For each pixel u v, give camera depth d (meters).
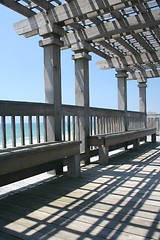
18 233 1.64
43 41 3.40
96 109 4.65
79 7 3.04
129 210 2.03
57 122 3.42
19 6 3.16
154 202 2.22
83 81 4.22
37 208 2.11
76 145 3.23
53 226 1.74
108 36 3.99
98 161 4.32
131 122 6.66
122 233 1.61
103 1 2.88
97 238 1.55
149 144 7.05
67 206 2.15
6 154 2.14
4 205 2.20
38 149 2.52
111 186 2.78
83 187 2.76
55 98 3.40
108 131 5.19
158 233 1.60
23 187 2.80
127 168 3.79
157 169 3.68
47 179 3.16
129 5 2.92
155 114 9.35
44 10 3.31
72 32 4.19
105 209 2.06
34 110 2.96
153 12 3.48
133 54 5.65
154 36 4.73
